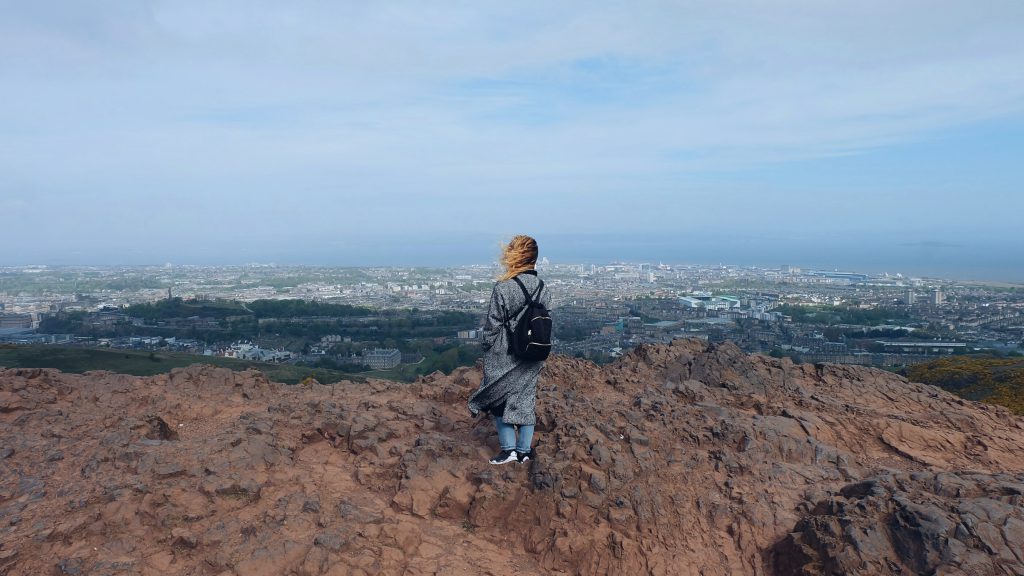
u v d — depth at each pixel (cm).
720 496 550
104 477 494
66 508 449
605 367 870
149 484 482
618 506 512
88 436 566
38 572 399
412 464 558
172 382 741
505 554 489
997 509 455
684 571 473
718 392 756
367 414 663
